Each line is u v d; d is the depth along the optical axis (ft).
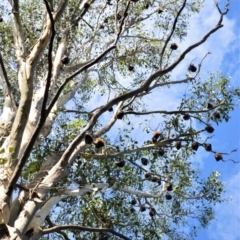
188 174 32.94
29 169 21.44
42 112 16.65
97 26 33.60
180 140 23.52
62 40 31.22
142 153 29.68
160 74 19.01
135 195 29.32
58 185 25.31
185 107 27.37
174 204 32.73
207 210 32.78
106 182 26.22
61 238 30.04
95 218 27.12
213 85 28.71
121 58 35.65
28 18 37.88
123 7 35.14
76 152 21.77
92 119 19.57
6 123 24.72
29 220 18.44
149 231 30.78
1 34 37.78
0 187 18.45
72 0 33.27
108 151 26.89
